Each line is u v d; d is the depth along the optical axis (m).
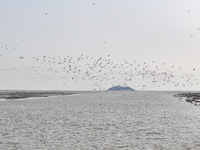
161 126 47.22
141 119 57.03
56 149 30.91
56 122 51.62
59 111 75.19
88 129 43.66
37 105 97.25
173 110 78.81
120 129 43.81
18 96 171.12
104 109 83.00
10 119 55.72
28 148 31.17
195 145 33.12
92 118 58.50
